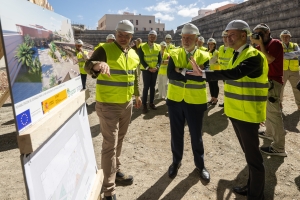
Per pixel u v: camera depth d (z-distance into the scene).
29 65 1.36
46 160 1.43
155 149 4.00
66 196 1.60
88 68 2.16
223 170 3.27
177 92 2.96
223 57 4.77
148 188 2.90
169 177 3.12
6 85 7.37
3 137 4.67
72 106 1.87
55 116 1.52
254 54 2.23
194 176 3.14
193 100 2.91
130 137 4.52
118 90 2.49
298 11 13.93
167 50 7.39
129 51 2.73
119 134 2.84
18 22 1.28
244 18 19.39
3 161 3.70
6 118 6.02
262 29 3.45
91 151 2.33
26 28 1.37
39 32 1.54
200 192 2.81
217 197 2.72
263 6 17.09
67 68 2.00
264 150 3.65
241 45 2.40
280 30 15.29
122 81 2.51
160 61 5.97
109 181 2.47
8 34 1.17
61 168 1.60
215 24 23.98
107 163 2.47
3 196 2.83
